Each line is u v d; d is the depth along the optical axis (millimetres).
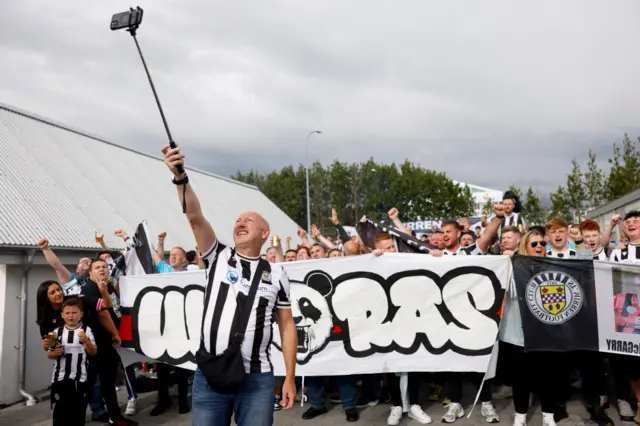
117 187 13312
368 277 5746
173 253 7516
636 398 5340
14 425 6617
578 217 29656
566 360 5637
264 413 3236
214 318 3262
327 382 7199
